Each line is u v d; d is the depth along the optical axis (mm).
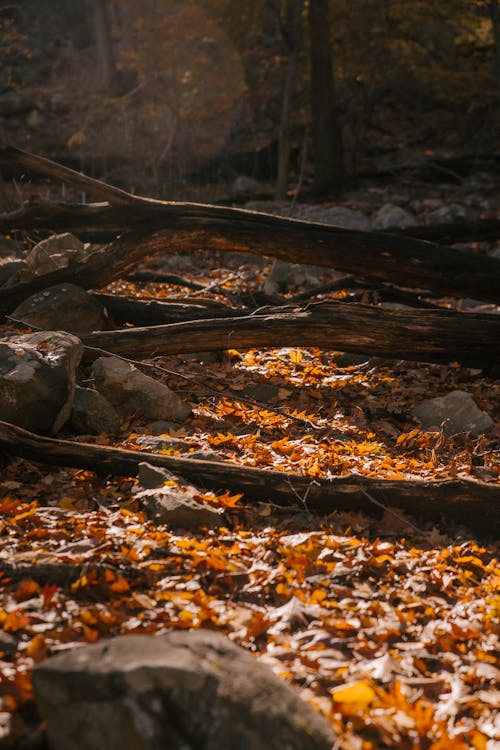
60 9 28953
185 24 18406
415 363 8578
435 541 4664
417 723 2885
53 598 3547
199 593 3713
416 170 20938
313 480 4988
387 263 8297
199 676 2412
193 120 21016
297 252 8273
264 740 2367
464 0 18828
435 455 5953
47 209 8258
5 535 4320
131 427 6238
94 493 5059
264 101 22047
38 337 6207
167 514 4523
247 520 4754
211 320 7461
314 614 3652
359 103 21906
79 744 2398
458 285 8305
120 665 2424
